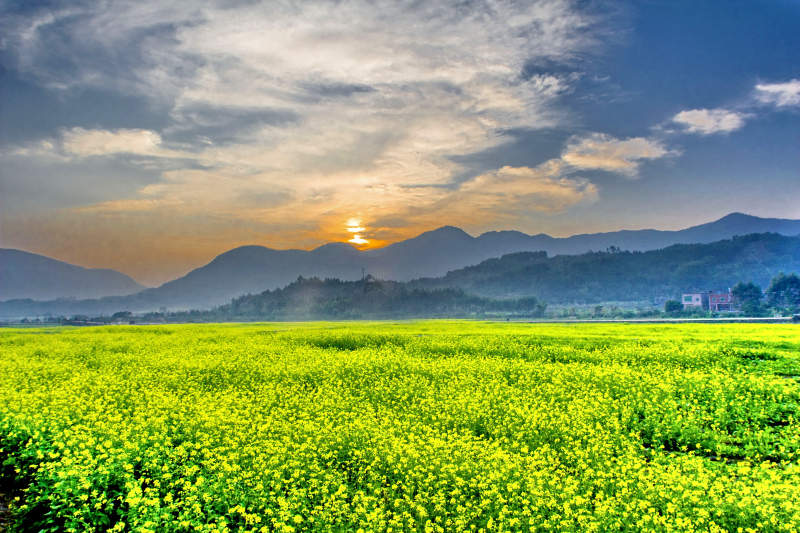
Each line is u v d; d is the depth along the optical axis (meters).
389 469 11.18
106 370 25.05
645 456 12.81
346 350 36.19
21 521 9.77
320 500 9.91
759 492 9.74
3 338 46.94
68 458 10.48
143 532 8.39
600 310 187.25
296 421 15.06
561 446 12.97
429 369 23.58
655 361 28.25
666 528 8.54
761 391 19.52
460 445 12.48
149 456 11.38
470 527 8.98
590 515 9.13
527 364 25.41
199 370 24.30
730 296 195.00
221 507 9.50
